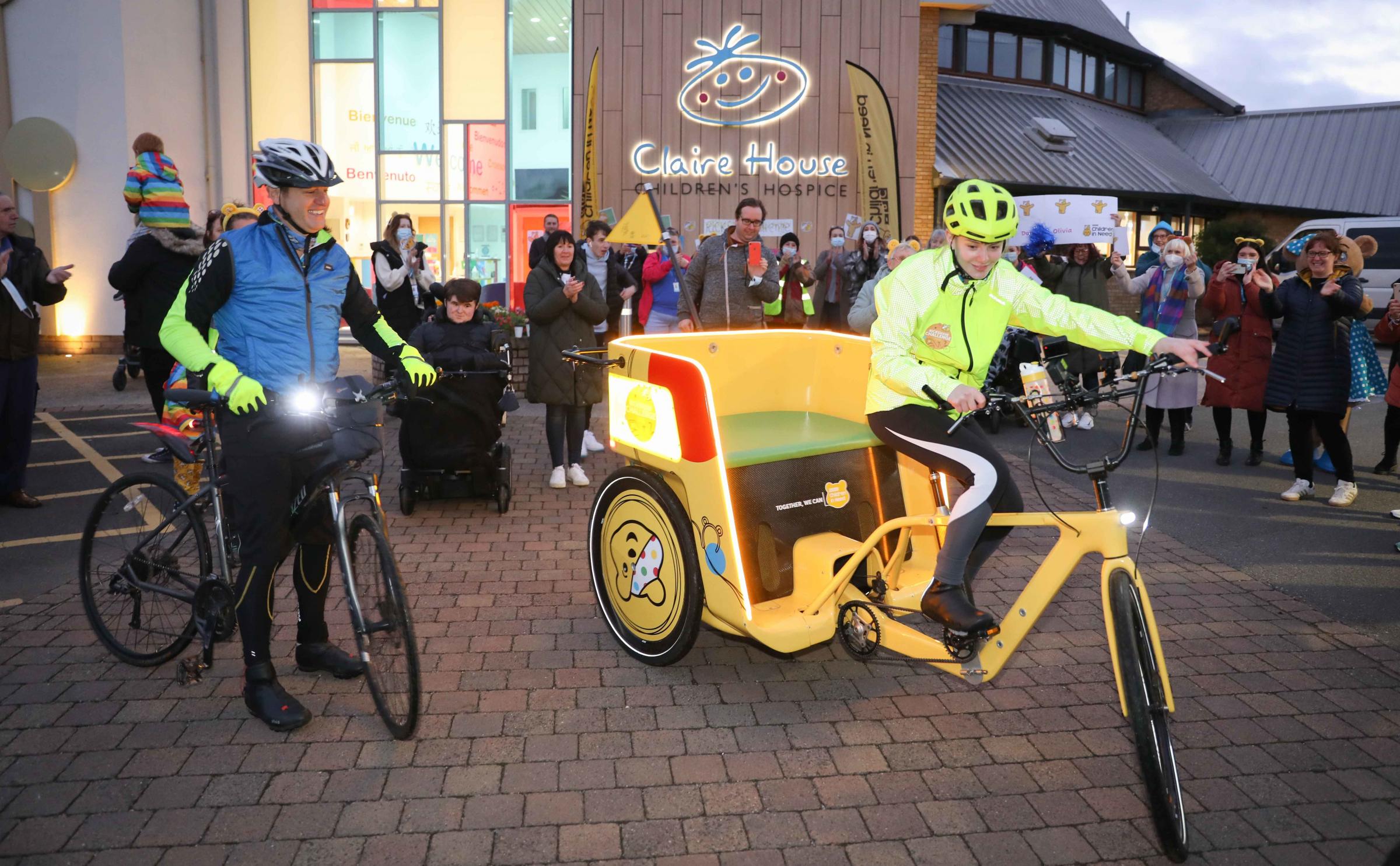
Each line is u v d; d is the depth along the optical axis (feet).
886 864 9.24
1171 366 9.41
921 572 13.64
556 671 13.29
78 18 47.24
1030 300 10.80
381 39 55.42
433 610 15.43
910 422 11.41
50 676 12.89
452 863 9.12
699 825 9.79
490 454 20.44
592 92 47.24
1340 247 21.35
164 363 24.79
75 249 48.39
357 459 11.06
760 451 12.92
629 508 13.58
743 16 48.60
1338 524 20.99
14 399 20.57
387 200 56.65
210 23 53.67
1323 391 21.75
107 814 9.79
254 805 9.98
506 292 56.95
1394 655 14.12
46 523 20.07
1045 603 10.73
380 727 11.66
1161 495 23.57
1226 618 15.56
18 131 46.96
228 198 55.16
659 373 13.04
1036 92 75.97
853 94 48.03
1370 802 10.36
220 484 12.48
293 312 11.43
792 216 49.70
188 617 12.96
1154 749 8.98
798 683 13.02
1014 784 10.64
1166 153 80.53
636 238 18.97
